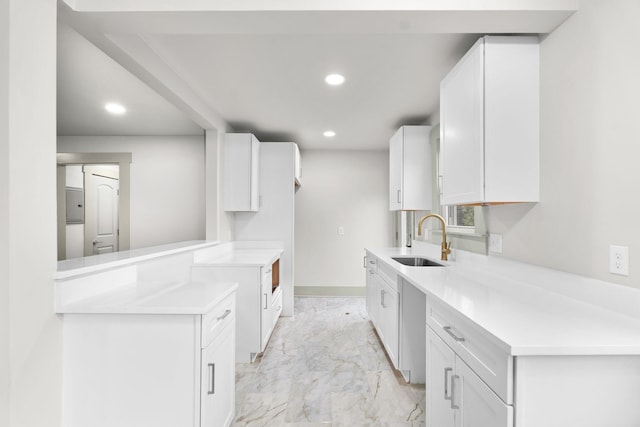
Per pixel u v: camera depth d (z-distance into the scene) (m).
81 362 1.48
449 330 1.49
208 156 3.54
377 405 2.21
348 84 2.76
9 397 1.22
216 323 1.65
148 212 4.42
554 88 1.62
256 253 3.77
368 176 5.36
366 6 1.50
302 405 2.21
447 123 2.18
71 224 4.50
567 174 1.53
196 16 1.55
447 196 2.19
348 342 3.33
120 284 1.90
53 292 1.43
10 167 1.22
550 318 1.25
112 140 4.41
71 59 2.28
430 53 2.24
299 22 1.60
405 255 3.30
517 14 1.51
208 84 2.75
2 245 1.21
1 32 1.21
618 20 1.28
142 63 2.05
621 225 1.27
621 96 1.27
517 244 1.90
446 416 1.54
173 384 1.48
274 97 3.04
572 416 1.02
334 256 5.34
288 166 4.18
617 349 1.00
